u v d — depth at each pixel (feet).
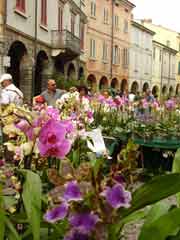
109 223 5.59
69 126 8.23
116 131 27.73
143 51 182.80
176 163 7.50
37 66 91.50
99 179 5.63
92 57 133.90
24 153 7.74
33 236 6.52
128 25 162.81
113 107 34.45
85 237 5.52
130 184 6.07
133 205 5.81
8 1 67.31
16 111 7.84
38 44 83.71
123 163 5.91
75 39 103.50
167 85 218.38
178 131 29.91
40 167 8.10
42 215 6.75
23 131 7.72
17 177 7.47
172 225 5.84
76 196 5.49
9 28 67.92
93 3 133.80
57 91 30.86
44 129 6.86
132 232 11.37
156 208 6.73
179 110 41.14
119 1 151.94
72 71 113.60
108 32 145.07
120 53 156.35
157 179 5.72
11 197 7.50
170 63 222.28
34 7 80.59
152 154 27.09
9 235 6.53
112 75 149.59
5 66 65.10
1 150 8.50
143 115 35.88
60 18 99.45
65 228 6.25
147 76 189.47
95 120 30.45
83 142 9.99
